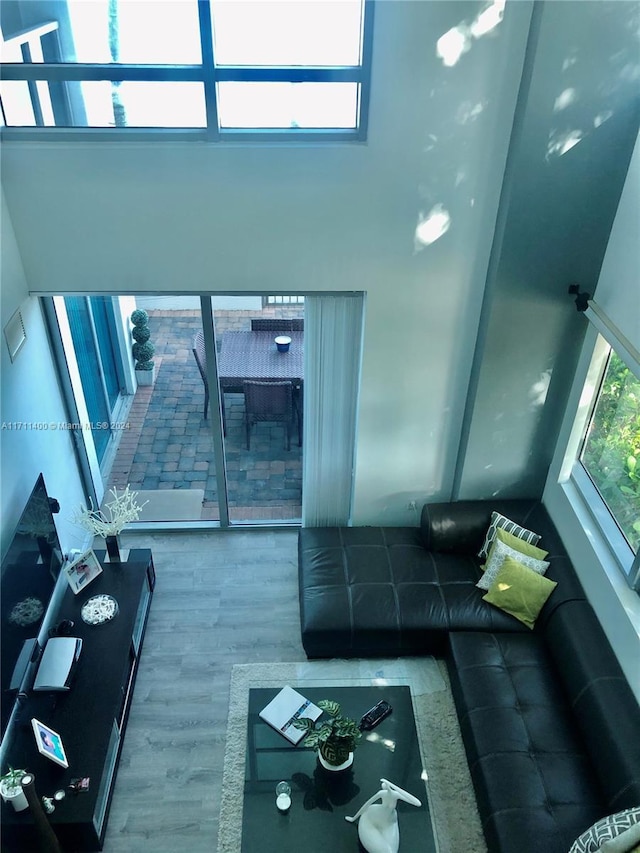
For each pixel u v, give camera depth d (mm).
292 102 4141
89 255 4578
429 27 3930
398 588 5031
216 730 4559
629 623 4133
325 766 3906
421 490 5754
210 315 4965
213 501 5977
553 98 4055
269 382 5398
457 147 4316
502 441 5324
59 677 4246
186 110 4137
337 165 4324
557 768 3941
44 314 4973
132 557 5305
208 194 4383
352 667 4910
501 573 4910
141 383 5500
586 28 3857
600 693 4047
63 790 3807
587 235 4500
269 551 5840
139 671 4895
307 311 4945
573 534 4883
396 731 4184
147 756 4410
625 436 4434
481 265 4746
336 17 3912
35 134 4148
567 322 4816
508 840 3621
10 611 3881
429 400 5289
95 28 3916
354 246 4621
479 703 4289
